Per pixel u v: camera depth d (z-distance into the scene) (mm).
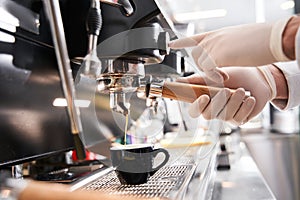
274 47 590
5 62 687
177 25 1115
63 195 295
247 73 844
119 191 577
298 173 2932
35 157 753
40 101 802
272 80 879
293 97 913
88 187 620
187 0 2916
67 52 658
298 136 3014
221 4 3414
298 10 3527
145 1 590
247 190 946
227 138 1767
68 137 908
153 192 554
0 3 642
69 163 917
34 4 768
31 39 775
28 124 747
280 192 2967
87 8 642
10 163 671
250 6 3641
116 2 576
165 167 718
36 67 797
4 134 665
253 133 3527
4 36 687
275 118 3717
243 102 771
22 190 299
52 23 636
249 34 619
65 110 904
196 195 614
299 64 577
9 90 694
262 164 3020
